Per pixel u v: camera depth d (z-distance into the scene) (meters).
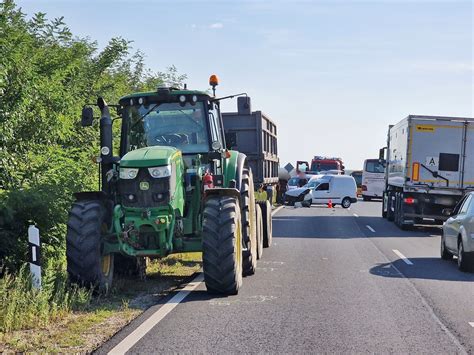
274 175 25.64
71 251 9.44
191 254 14.67
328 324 8.20
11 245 10.11
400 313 8.96
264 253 16.02
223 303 9.41
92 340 7.20
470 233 13.09
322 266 13.75
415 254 16.47
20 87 11.24
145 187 9.77
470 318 8.70
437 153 23.84
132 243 9.82
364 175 55.84
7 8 12.60
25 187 10.96
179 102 11.38
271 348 6.97
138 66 24.14
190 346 6.99
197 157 11.09
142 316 8.45
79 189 11.70
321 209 38.66
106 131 10.50
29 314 7.78
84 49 16.36
